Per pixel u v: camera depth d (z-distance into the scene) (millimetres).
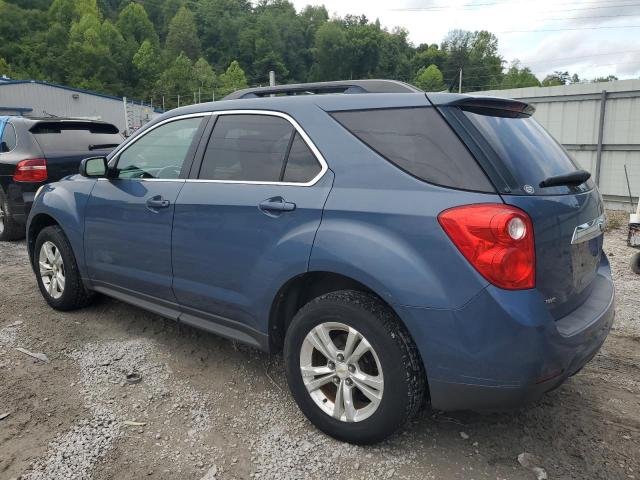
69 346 3926
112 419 2986
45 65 102438
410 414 2543
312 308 2744
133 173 3883
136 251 3711
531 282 2307
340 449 2709
